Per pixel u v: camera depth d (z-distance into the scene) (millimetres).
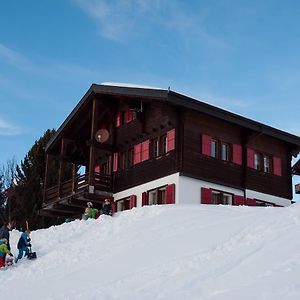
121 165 30266
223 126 27984
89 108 30797
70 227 19766
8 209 43094
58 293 11625
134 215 19344
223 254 12039
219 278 10195
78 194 28625
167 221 17141
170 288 10156
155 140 28000
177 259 12383
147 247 14312
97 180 29719
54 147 34531
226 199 27609
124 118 30578
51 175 42188
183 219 16938
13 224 31312
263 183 29203
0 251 15891
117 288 10930
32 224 40438
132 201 28031
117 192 29766
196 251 12773
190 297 9344
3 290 13172
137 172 28500
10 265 15977
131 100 27844
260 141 29781
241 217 15680
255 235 13188
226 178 27359
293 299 8227
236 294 8930
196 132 26625
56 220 41906
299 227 13016
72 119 31359
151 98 25719
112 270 12820
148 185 27375
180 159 25656
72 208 32031
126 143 30031
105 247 15773
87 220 20359
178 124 26359
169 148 26406
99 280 12125
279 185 30188
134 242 15367
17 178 45156
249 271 10250
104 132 29250
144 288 10484
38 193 41531
